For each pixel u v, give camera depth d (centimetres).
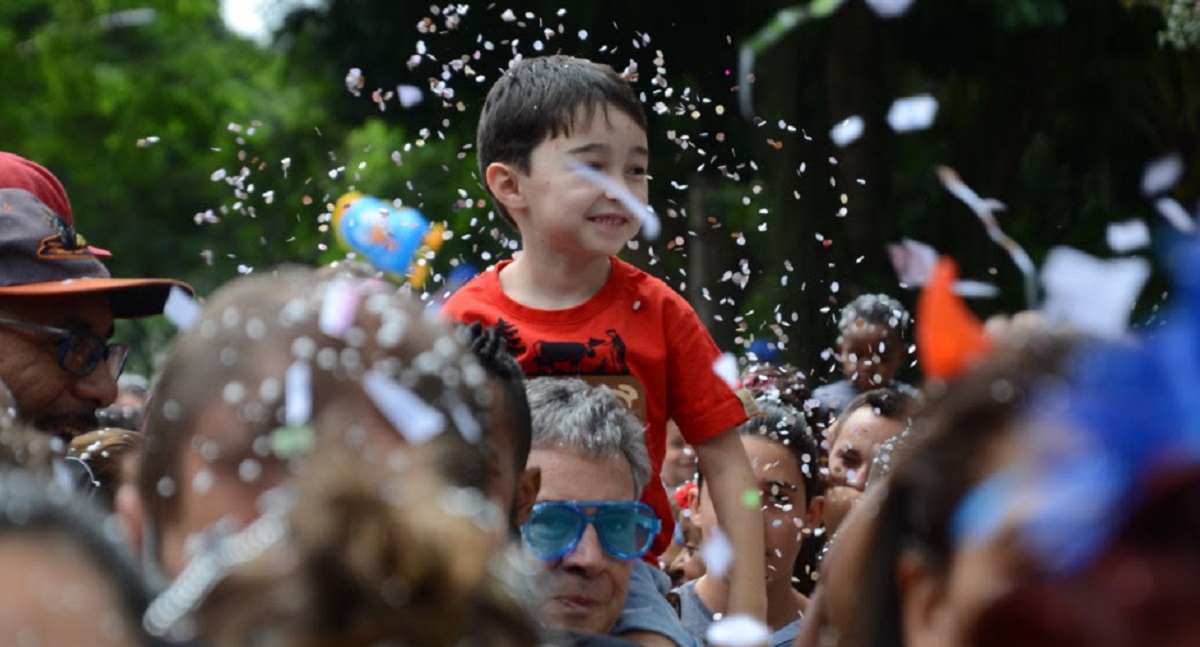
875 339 594
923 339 137
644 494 385
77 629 114
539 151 387
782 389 475
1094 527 113
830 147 1237
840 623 150
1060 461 117
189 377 155
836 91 1242
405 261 345
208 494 150
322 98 1495
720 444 394
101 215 1848
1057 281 131
